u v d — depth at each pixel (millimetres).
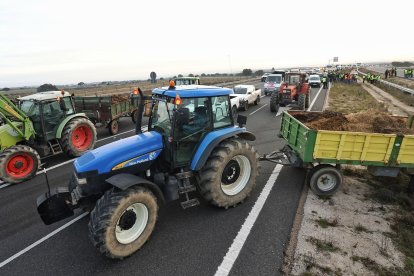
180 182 4984
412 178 5645
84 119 9312
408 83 30203
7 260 4176
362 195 5703
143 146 4668
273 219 4930
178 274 3740
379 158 5391
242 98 15953
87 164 4219
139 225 4191
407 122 6758
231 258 3992
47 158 9094
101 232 3689
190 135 4879
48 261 4121
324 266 3779
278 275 3662
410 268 3744
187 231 4645
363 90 26438
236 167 5352
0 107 7156
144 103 5324
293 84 16500
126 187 3803
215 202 5059
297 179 6578
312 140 5348
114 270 3859
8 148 7051
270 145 9250
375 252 4047
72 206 4516
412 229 4590
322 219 4863
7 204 5988
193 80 20406
